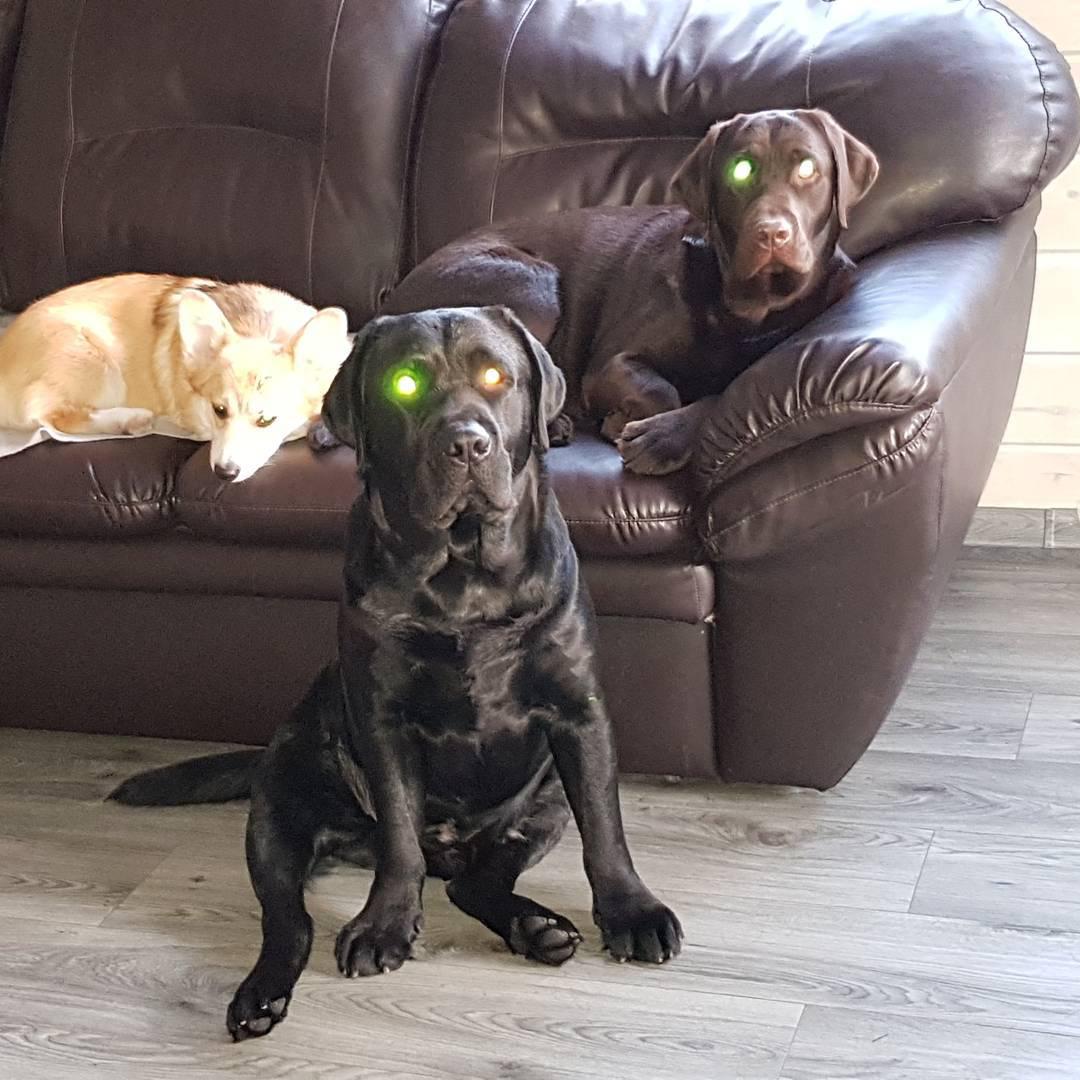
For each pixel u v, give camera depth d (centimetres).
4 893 211
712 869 205
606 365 238
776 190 215
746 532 196
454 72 278
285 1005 176
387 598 178
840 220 223
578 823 190
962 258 224
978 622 280
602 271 250
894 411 184
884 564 196
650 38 266
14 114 308
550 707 187
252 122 291
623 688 218
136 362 267
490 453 166
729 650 210
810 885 200
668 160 263
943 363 189
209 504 224
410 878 188
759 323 226
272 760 201
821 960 183
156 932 200
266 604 232
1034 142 236
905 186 237
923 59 243
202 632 237
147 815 231
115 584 236
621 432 223
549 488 184
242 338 248
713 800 223
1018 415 308
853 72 247
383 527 177
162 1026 181
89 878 214
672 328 234
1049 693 251
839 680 206
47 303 270
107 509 229
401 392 169
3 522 234
